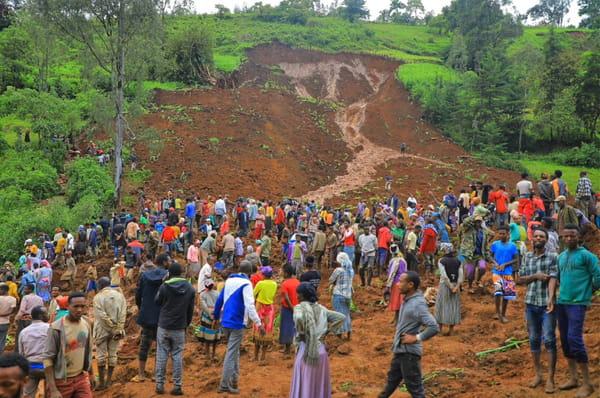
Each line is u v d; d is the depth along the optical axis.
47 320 7.87
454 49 72.75
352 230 16.80
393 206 25.53
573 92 53.78
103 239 23.72
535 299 6.92
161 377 7.82
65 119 39.44
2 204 29.91
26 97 38.69
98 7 29.86
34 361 7.52
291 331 9.76
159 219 21.55
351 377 8.20
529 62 69.62
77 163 32.81
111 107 30.92
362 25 94.12
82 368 6.48
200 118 43.44
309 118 50.50
